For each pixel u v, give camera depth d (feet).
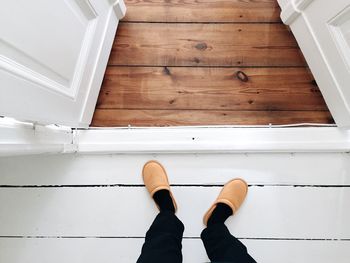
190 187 3.32
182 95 3.36
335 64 2.77
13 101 1.66
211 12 3.40
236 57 3.37
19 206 3.34
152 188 3.16
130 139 3.28
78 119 2.95
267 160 3.32
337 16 2.44
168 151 3.28
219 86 3.36
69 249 3.32
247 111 3.34
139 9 3.41
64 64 2.32
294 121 3.32
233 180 3.26
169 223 2.90
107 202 3.33
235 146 3.23
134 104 3.36
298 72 3.35
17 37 1.59
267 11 3.40
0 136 1.79
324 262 3.26
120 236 3.31
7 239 3.33
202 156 3.33
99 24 2.77
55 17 1.98
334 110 3.14
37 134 2.35
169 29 3.40
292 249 3.28
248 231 3.29
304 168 3.30
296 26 3.16
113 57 3.38
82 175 3.34
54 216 3.33
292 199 3.30
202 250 3.28
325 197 3.29
